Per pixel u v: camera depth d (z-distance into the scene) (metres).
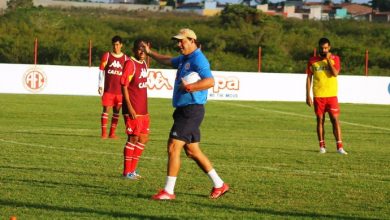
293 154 38.41
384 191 27.33
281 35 152.38
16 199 23.88
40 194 24.83
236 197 25.41
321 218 22.19
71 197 24.47
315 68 40.00
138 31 161.50
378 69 128.88
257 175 30.52
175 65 25.75
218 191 25.14
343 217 22.47
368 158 37.56
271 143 43.97
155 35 148.50
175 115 25.02
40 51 119.88
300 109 76.06
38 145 39.16
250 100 87.81
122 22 172.50
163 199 24.47
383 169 33.47
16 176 28.48
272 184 28.25
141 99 29.75
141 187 26.94
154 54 26.25
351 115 71.19
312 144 44.16
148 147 39.88
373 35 169.00
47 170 30.31
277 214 22.66
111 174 29.84
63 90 86.69
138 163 33.44
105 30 157.12
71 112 64.81
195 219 21.58
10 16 155.12
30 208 22.53
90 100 79.75
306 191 26.88
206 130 52.25
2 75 85.31
